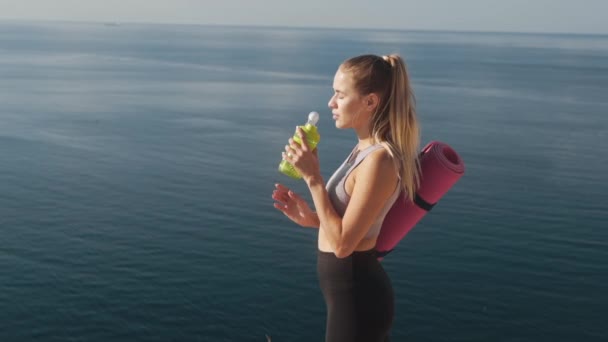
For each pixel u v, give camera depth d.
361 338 2.74
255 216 30.53
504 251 25.86
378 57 2.69
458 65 157.12
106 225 28.92
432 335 18.94
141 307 20.81
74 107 67.62
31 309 20.56
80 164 41.12
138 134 52.75
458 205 31.98
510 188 35.84
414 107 2.71
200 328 19.58
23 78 97.56
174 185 36.41
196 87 90.88
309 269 23.97
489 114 67.19
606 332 19.48
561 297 21.84
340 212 2.70
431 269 23.69
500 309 20.75
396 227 2.78
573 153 46.66
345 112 2.72
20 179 36.62
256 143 49.62
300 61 164.12
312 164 2.64
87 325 19.62
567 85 105.81
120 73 113.31
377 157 2.60
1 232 27.56
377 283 2.76
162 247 26.22
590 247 26.66
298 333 19.36
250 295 21.77
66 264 24.25
